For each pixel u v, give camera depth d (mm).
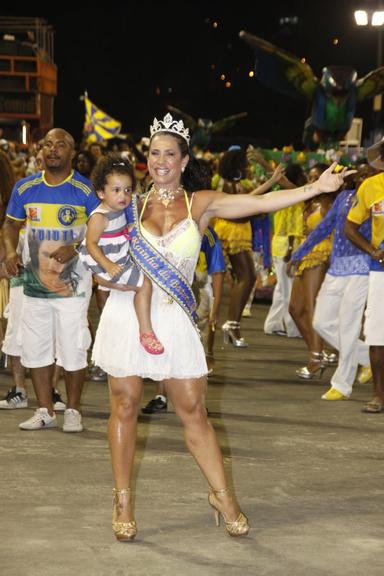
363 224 10211
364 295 10398
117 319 6133
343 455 8273
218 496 6207
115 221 6145
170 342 6066
